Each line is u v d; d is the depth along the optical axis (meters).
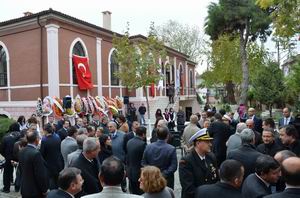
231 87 37.09
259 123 9.59
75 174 3.71
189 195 4.29
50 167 7.14
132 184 6.45
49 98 17.27
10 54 20.62
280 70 27.16
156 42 20.62
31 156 5.46
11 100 20.72
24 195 5.53
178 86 34.75
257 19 23.61
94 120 13.39
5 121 15.63
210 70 35.16
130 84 20.05
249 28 25.02
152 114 26.06
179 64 37.28
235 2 25.02
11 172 8.64
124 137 7.56
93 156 4.83
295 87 16.62
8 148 8.49
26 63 19.95
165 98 30.06
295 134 5.45
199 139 4.44
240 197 3.37
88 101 18.73
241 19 24.81
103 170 3.24
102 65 23.53
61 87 19.48
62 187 3.67
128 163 6.56
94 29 22.30
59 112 16.88
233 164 3.44
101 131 7.62
